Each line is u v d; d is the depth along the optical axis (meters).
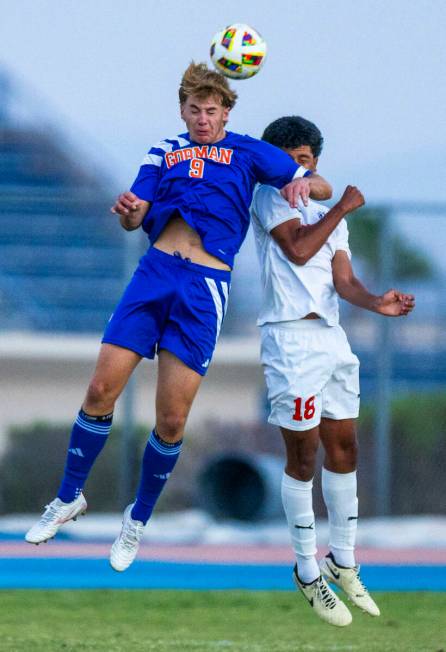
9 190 52.00
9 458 52.09
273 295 20.31
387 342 44.47
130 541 19.44
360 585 20.89
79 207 58.50
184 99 19.02
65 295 60.50
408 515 47.78
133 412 44.41
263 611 27.34
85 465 18.95
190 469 53.25
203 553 36.66
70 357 59.84
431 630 24.72
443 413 48.91
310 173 19.25
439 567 33.53
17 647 21.48
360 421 49.94
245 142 19.19
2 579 31.20
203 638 23.39
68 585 30.59
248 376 61.47
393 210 46.38
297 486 20.38
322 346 20.06
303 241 19.83
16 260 60.44
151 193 18.98
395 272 47.94
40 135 73.00
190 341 18.61
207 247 18.73
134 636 23.58
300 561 20.44
